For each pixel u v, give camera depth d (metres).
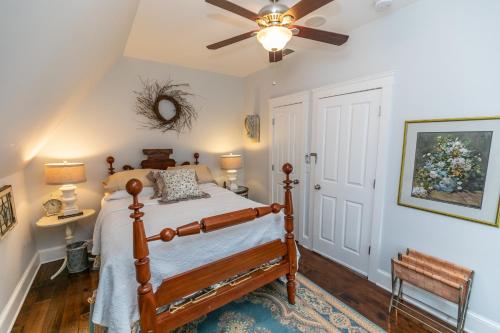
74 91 2.07
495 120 1.50
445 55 1.70
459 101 1.65
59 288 2.23
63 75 1.52
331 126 2.58
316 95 2.70
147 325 1.28
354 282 2.29
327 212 2.72
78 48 1.42
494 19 1.48
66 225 2.59
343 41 1.78
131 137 3.19
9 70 0.92
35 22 0.83
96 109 2.93
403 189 2.01
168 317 1.36
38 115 1.63
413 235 1.98
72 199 2.57
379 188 2.18
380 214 2.19
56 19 0.95
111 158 3.00
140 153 3.27
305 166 2.95
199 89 3.68
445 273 1.66
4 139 1.42
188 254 1.52
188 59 3.19
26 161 2.28
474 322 1.65
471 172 1.62
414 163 1.92
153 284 1.41
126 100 3.12
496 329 1.56
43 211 2.67
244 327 1.73
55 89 1.58
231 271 1.62
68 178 2.44
